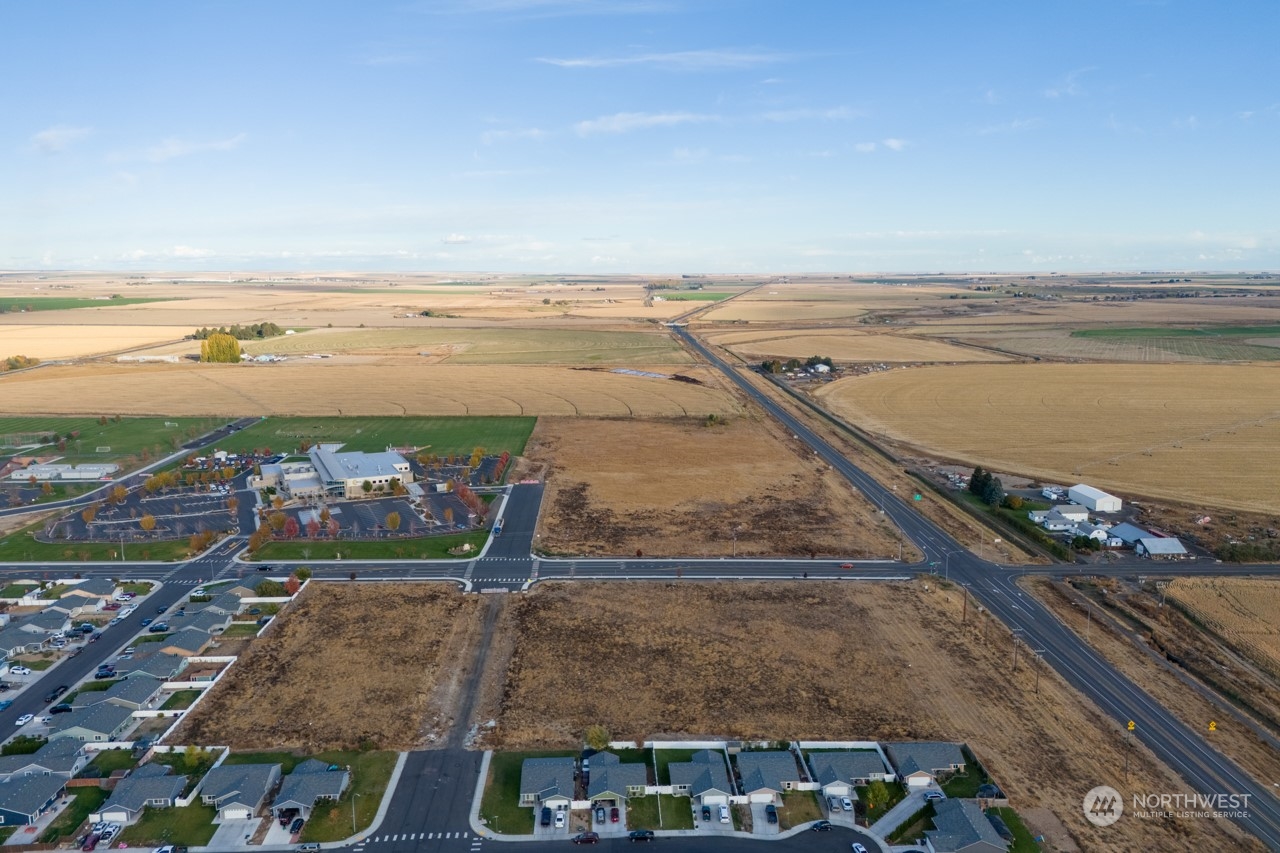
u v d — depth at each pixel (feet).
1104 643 315.17
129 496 494.59
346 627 322.75
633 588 362.12
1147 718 264.31
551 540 421.59
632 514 463.01
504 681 282.97
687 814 220.43
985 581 375.25
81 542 417.69
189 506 476.95
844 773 230.68
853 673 290.15
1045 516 454.40
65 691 275.39
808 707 268.41
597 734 241.14
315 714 262.26
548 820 216.33
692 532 435.12
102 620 329.52
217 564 389.80
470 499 469.16
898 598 354.54
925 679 286.25
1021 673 291.38
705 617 333.42
